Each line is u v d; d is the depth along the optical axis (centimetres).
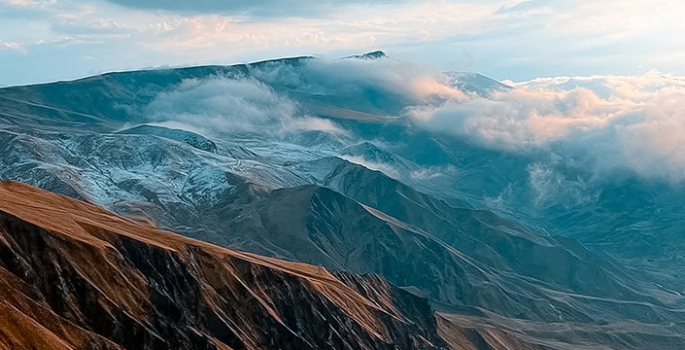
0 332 17212
